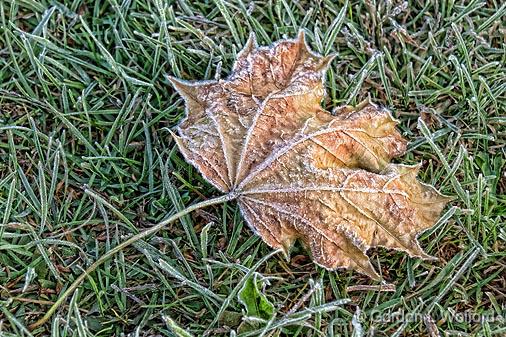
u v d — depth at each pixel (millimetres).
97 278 342
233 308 336
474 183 352
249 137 334
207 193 350
